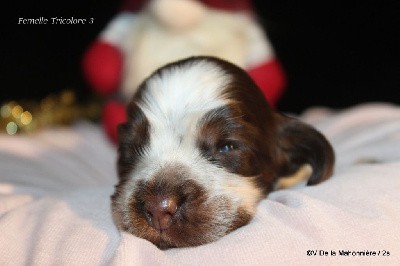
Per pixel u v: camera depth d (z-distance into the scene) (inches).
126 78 14.6
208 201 8.6
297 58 20.7
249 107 9.7
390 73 20.5
